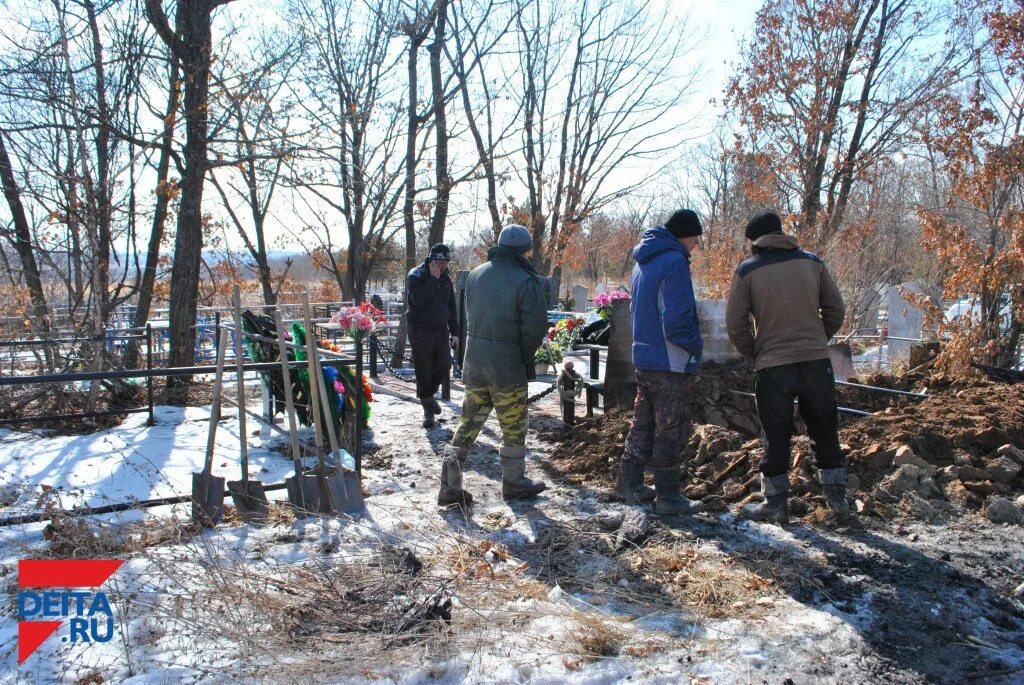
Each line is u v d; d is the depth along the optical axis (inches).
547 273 911.0
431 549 169.6
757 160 802.8
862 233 693.3
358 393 216.5
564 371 291.4
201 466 253.6
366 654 123.9
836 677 120.1
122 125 432.8
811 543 170.9
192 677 118.3
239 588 138.3
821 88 767.7
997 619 139.7
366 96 711.7
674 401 187.6
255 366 198.5
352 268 802.2
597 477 228.1
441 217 627.2
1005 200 323.9
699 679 118.9
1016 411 209.0
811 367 176.2
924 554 163.8
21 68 381.1
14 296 448.1
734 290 182.5
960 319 314.7
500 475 238.5
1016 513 178.2
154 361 508.7
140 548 159.5
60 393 332.8
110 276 507.5
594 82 884.0
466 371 204.8
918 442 200.7
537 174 864.9
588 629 133.2
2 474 239.9
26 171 419.2
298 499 197.8
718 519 187.8
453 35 652.1
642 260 190.1
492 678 118.6
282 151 424.5
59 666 122.0
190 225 409.7
